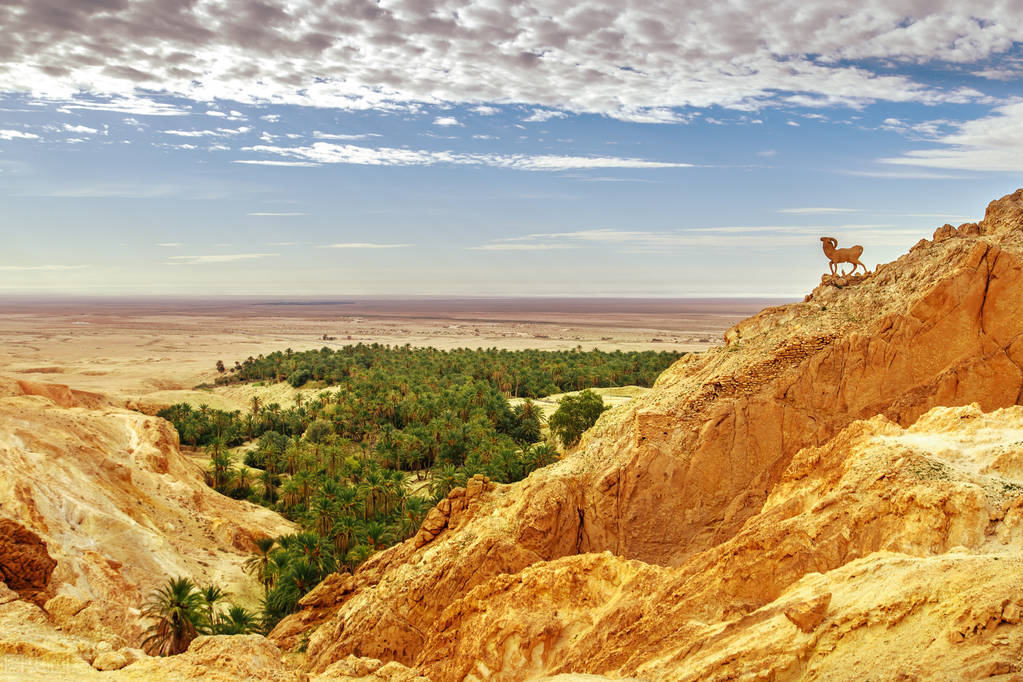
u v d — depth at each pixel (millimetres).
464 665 28312
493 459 89000
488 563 33594
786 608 20312
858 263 38344
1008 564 17609
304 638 41719
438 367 181000
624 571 27875
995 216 34125
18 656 22781
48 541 41656
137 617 42281
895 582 18922
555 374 168875
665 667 21422
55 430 69312
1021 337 30438
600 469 36219
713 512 32969
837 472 26500
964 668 15773
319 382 180875
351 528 67312
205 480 94812
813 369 33094
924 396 31406
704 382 35188
